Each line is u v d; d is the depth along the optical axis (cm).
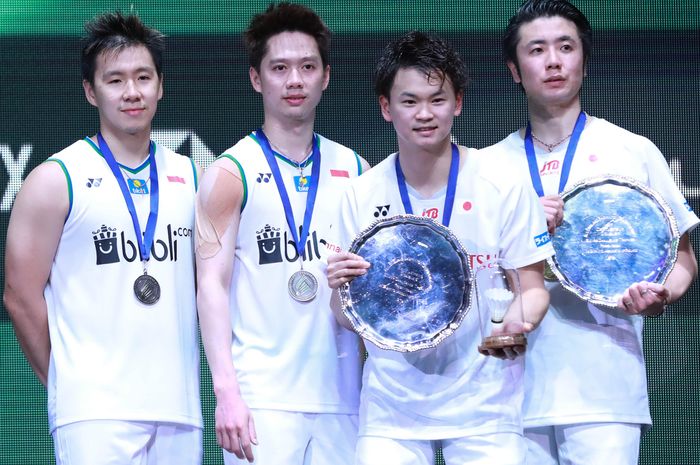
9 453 1151
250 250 743
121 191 743
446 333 667
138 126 744
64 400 718
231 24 1146
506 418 670
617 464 727
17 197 741
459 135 1133
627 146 768
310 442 734
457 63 682
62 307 732
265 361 730
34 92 1154
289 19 745
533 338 748
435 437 671
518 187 694
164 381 731
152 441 734
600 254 741
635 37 1136
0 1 1152
